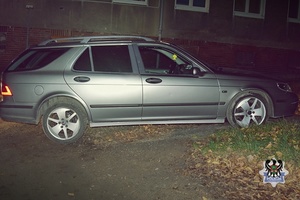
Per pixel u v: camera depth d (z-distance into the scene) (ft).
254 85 20.22
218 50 51.65
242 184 13.66
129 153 17.29
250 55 53.57
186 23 49.62
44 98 18.45
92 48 19.13
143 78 18.93
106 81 18.62
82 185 13.84
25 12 44.98
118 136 19.88
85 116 18.93
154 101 19.01
